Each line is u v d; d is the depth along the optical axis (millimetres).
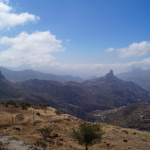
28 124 33719
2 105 54344
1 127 29656
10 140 12164
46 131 22828
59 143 19547
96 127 17344
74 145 20219
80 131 17047
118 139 26016
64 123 39531
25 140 19531
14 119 35375
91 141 16875
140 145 23516
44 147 17094
